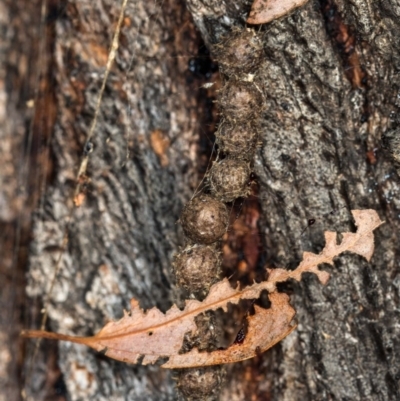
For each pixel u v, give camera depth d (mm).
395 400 321
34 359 350
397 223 316
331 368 324
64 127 341
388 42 308
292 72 312
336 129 315
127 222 339
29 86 348
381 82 311
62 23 336
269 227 325
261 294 329
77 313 346
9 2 349
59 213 345
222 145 308
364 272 318
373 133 314
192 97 328
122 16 323
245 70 303
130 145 335
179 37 326
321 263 313
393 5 304
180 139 331
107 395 345
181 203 333
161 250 337
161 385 342
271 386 333
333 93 313
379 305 319
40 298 349
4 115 350
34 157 347
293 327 311
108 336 314
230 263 330
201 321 311
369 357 321
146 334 312
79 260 345
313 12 308
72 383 347
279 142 317
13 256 351
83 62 335
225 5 312
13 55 349
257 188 323
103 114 335
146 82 331
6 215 351
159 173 334
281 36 310
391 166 314
